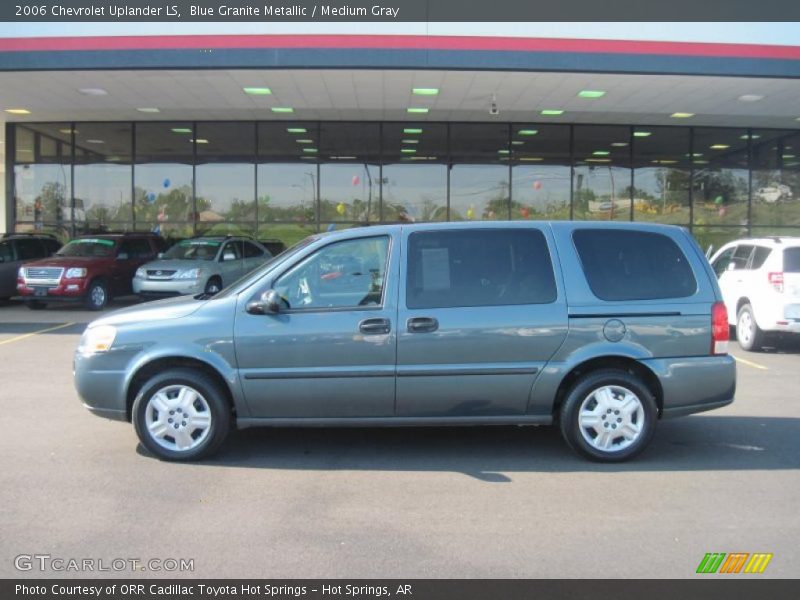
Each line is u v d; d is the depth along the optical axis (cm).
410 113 1755
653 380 554
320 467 540
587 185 1917
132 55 1273
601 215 1922
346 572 372
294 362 535
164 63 1272
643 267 559
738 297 1128
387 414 544
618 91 1470
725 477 519
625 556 391
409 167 1895
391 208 1898
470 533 420
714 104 1603
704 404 553
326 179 1895
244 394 537
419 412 544
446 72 1313
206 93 1520
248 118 1853
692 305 552
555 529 426
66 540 408
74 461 547
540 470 534
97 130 1922
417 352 535
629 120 1841
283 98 1572
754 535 418
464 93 1502
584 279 550
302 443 602
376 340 534
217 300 552
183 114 1789
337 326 535
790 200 1958
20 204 1955
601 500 473
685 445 599
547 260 554
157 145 1914
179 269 1541
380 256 554
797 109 1659
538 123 1897
